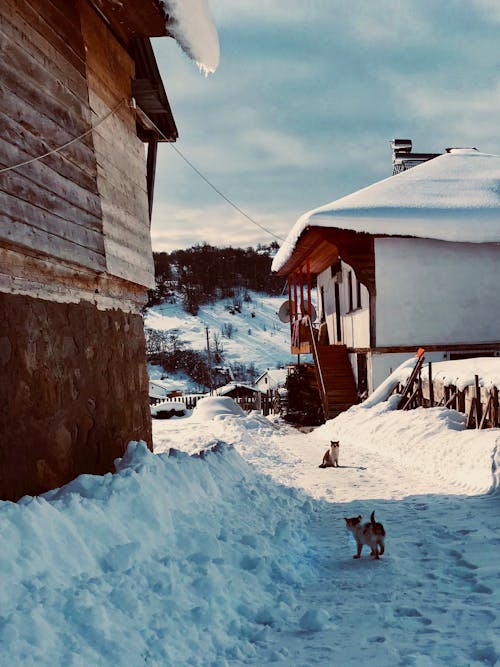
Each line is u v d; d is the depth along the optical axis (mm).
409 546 7016
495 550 6484
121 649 3881
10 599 4055
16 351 6430
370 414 21234
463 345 25109
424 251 25172
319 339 37062
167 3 8406
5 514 4797
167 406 46031
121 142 10188
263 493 9930
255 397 49625
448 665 3900
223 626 4637
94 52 9141
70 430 7605
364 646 4328
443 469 12586
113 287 9688
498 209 25406
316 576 6133
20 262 6699
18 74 6797
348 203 26266
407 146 37656
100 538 5492
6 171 6352
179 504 7406
